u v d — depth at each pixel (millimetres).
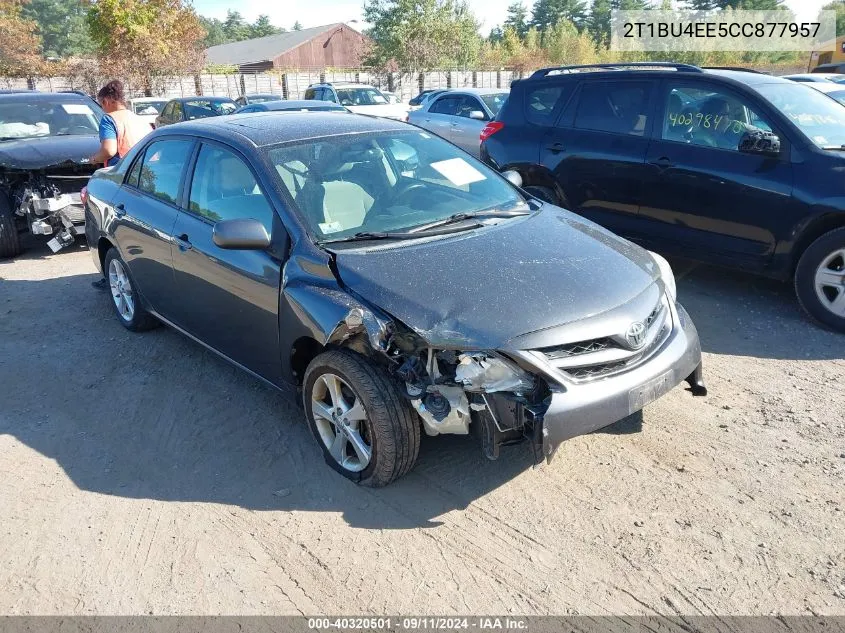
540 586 2744
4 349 5250
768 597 2643
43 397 4477
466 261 3361
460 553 2938
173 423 4086
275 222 3693
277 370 3760
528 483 3371
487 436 3002
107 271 5672
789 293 5871
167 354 5047
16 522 3254
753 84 5633
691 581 2734
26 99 8805
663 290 3545
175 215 4453
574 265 3410
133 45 28719
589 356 3049
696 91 5855
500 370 2932
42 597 2801
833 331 5074
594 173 6375
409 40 39531
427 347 2990
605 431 3787
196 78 31734
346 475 3449
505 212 4062
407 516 3178
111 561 2979
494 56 54281
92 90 29656
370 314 3064
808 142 5160
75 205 7633
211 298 4133
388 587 2771
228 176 4105
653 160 5938
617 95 6359
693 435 3730
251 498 3359
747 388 4238
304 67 59281
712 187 5562
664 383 3242
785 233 5203
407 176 4230
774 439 3668
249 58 61312
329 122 4488
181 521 3213
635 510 3154
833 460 3463
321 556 2953
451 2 41094
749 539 2945
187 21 31141
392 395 3133
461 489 3348
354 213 3799
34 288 6738
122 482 3537
